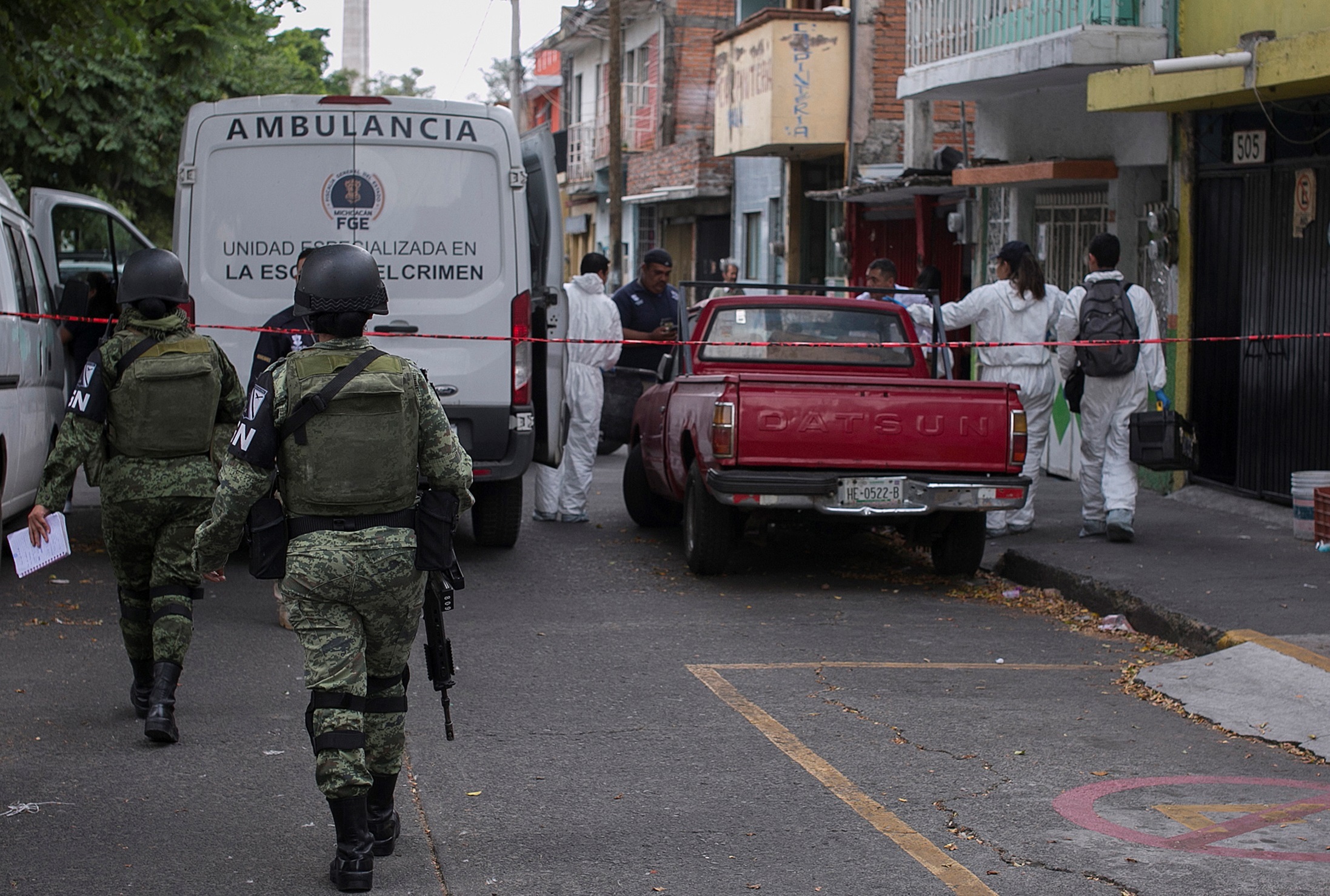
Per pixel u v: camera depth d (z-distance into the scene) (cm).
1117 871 454
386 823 460
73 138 2070
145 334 581
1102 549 1002
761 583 957
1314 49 969
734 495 873
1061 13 1320
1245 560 955
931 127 1930
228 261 941
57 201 1274
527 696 663
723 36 2266
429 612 456
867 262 2162
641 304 1289
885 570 1012
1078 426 1390
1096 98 1227
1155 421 991
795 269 2359
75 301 949
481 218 959
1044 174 1406
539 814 505
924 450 888
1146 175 1370
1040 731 616
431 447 442
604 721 622
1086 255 1485
